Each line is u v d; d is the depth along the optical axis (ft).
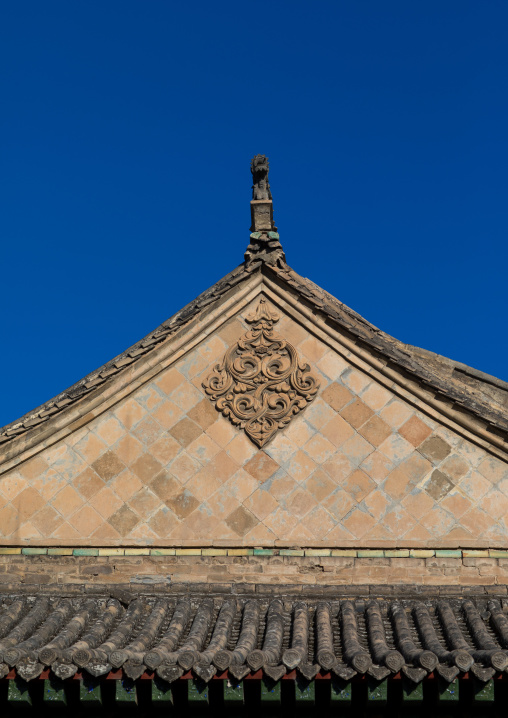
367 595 41.47
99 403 44.98
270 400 45.06
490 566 41.65
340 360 45.52
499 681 31.50
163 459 44.37
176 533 43.14
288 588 41.91
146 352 45.57
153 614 39.14
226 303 46.80
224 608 39.99
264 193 49.03
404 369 44.39
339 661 32.63
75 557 42.98
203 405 45.24
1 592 42.16
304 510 43.19
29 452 44.32
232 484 43.80
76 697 32.53
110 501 43.75
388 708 33.17
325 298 49.03
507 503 42.50
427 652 31.35
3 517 43.50
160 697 31.71
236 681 31.81
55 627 38.06
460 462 43.27
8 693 32.32
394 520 42.73
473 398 47.44
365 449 43.88
